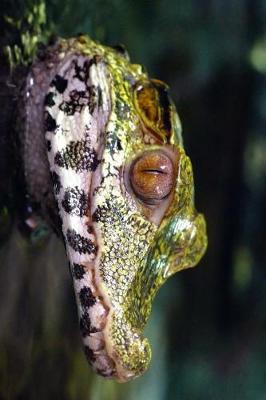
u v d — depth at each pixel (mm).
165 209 737
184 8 1448
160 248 745
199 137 1720
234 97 1670
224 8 1505
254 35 1529
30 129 754
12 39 801
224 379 1894
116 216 722
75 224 720
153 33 1417
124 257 723
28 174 761
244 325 1939
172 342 1876
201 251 773
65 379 1069
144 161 730
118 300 719
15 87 772
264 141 1767
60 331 1055
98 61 733
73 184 722
